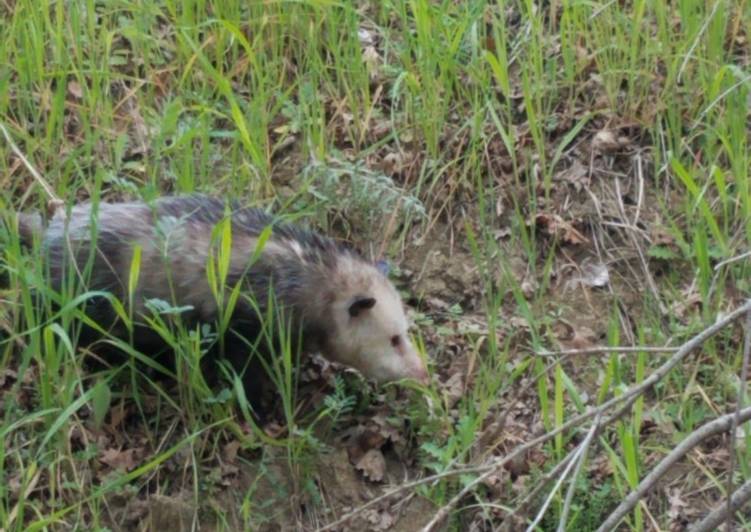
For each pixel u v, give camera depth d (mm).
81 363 6426
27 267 6328
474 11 7949
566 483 6203
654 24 8180
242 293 6219
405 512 6270
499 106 7812
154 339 6383
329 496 6316
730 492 4891
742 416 4988
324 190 7289
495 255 7242
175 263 6285
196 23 7988
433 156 7574
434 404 6539
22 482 5871
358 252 7121
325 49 8109
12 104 7570
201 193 6965
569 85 7855
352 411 6633
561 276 7293
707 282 6879
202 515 6145
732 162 7234
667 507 6246
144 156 7309
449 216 7488
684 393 6531
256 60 7703
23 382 6406
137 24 7906
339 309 6402
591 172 7629
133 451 6258
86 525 6016
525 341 6973
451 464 5730
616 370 6285
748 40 8070
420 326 7039
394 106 7754
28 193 6953
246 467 6324
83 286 6027
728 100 7383
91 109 7387
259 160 7008
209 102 7730
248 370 6461
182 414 6316
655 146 7617
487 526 6191
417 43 7957
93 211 6031
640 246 7340
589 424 6406
